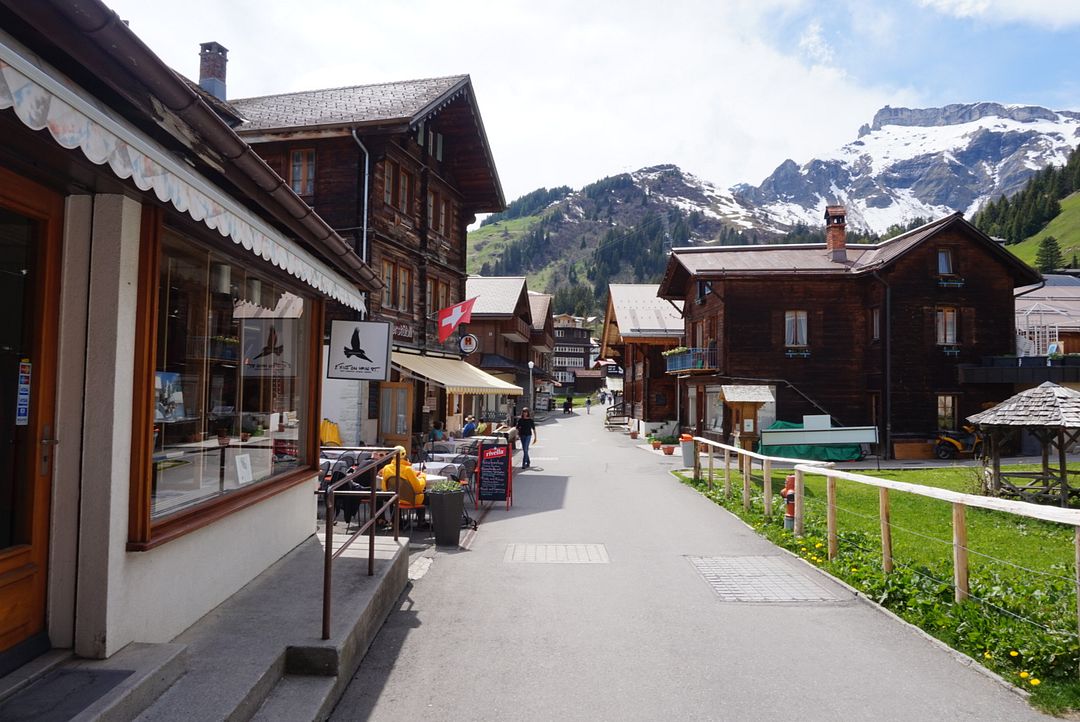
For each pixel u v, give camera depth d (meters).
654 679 5.23
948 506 14.97
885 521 7.79
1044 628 5.65
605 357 57.84
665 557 9.44
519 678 5.24
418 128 22.16
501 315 42.50
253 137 21.14
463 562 9.13
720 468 22.28
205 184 4.15
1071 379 27.84
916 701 4.82
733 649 5.87
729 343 30.17
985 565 9.12
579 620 6.67
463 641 6.06
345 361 9.21
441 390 28.41
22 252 3.97
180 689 4.07
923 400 29.34
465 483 13.98
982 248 29.95
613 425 48.56
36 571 4.04
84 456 4.18
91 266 4.22
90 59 3.01
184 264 5.16
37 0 2.66
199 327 5.41
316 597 5.93
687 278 35.78
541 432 43.50
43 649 4.04
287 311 7.48
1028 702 4.79
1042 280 29.89
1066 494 14.60
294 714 4.17
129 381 4.33
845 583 7.93
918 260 29.55
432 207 26.56
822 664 5.53
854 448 27.78
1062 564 9.70
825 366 30.20
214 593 5.59
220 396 5.82
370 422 21.59
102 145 3.12
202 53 23.77
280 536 7.21
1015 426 14.73
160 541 4.50
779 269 30.03
